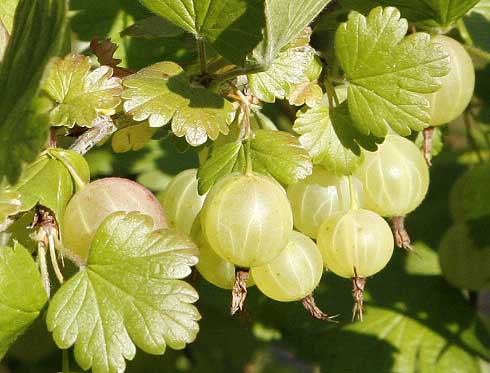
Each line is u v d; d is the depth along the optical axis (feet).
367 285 1.54
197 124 1.09
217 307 1.56
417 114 1.13
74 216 1.07
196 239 1.12
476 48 1.27
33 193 1.07
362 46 1.15
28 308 1.05
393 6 1.21
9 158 0.98
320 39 1.36
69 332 1.04
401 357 1.49
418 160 1.19
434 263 1.56
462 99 1.22
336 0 1.24
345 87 1.18
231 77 1.11
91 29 1.34
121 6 1.35
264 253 1.06
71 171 1.09
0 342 1.05
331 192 1.16
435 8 1.21
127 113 1.09
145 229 1.06
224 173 1.10
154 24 1.26
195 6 1.09
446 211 1.62
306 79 1.15
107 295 1.05
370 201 1.19
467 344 1.49
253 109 1.14
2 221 1.04
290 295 1.12
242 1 1.08
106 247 1.05
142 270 1.05
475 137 1.67
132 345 1.04
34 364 1.62
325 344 1.51
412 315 1.52
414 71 1.14
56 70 1.10
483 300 1.85
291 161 1.10
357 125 1.15
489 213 1.45
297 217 1.17
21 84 1.00
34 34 1.01
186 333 1.04
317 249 1.13
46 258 1.11
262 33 1.07
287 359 1.84
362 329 1.51
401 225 1.20
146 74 1.11
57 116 1.09
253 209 1.05
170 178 1.54
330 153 1.15
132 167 1.55
